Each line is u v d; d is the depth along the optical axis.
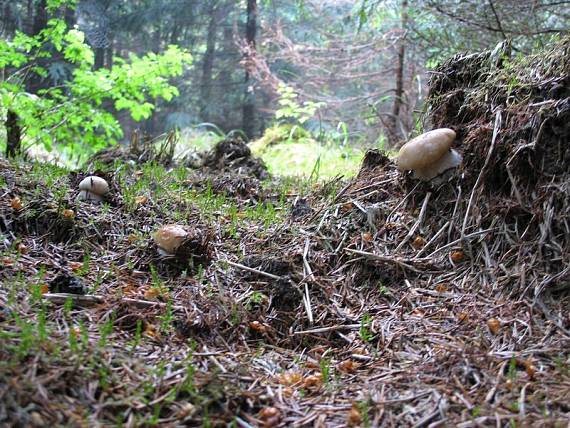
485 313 0.52
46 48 1.72
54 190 0.75
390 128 1.84
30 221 0.67
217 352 0.47
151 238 0.66
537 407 0.38
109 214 0.73
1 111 1.35
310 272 0.61
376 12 1.81
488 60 0.74
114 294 0.54
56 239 0.66
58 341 0.41
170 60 1.47
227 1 2.59
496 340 0.48
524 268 0.56
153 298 0.54
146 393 0.37
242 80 2.84
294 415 0.39
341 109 2.51
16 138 1.14
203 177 1.02
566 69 0.61
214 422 0.36
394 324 0.53
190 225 0.74
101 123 1.48
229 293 0.57
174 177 1.00
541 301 0.52
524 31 1.19
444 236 0.66
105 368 0.39
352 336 0.52
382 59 2.32
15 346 0.38
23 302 0.48
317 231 0.71
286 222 0.77
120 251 0.66
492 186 0.65
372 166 0.86
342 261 0.65
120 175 0.91
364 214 0.73
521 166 0.62
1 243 0.61
